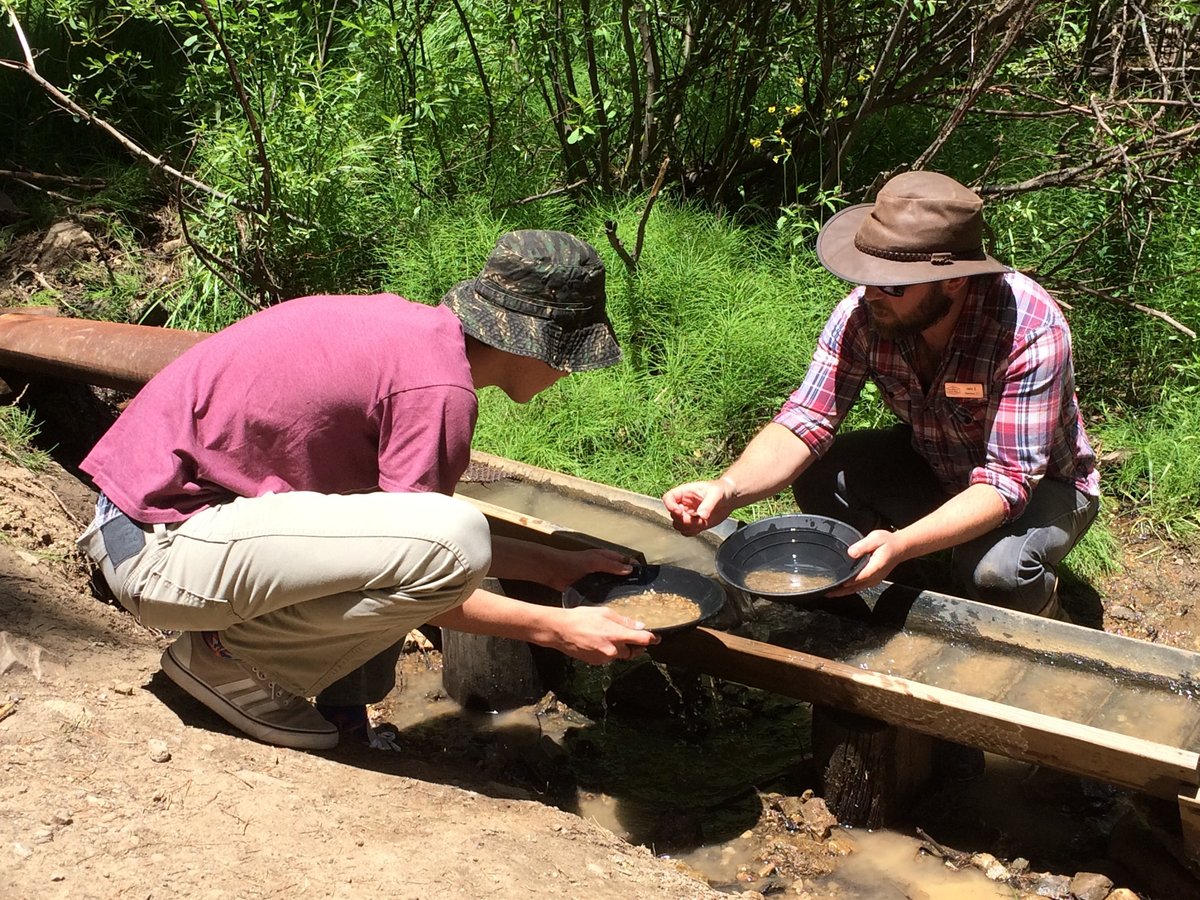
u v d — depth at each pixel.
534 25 5.16
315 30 5.85
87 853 2.16
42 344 4.08
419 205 5.19
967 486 3.42
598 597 3.10
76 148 5.97
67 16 5.28
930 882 2.84
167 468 2.40
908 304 3.01
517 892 2.27
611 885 2.40
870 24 5.45
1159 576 4.10
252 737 2.64
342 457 2.43
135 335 3.92
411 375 2.36
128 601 2.45
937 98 5.87
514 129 5.61
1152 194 4.97
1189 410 4.60
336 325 2.41
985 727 2.74
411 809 2.53
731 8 5.16
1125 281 5.05
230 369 2.42
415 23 5.53
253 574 2.38
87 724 2.54
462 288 2.49
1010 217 5.07
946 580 3.94
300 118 4.96
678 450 4.50
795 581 3.20
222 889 2.13
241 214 5.16
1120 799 3.12
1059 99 5.43
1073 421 3.29
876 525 3.63
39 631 2.91
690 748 3.38
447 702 3.54
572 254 2.45
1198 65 5.53
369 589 2.41
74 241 5.42
